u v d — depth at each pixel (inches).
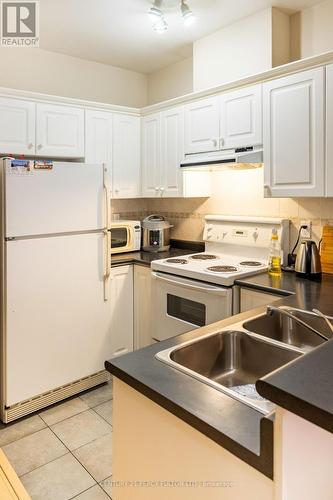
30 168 89.7
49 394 98.0
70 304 99.9
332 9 90.7
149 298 112.6
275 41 95.4
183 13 88.7
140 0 91.0
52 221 94.4
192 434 33.5
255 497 28.1
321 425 21.7
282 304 68.2
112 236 123.3
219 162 99.2
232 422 31.2
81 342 103.3
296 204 100.3
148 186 128.7
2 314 89.8
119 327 115.6
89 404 99.8
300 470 26.6
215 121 103.3
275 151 89.1
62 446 82.7
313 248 89.4
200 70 113.0
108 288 108.2
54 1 91.3
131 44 116.8
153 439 37.8
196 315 94.7
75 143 114.5
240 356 54.6
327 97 79.0
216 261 106.7
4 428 89.4
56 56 123.1
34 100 105.8
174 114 116.3
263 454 27.0
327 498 29.6
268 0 91.0
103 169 104.3
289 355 49.3
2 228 87.7
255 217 108.4
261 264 101.3
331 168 79.5
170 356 45.9
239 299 87.7
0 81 113.2
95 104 117.9
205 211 126.6
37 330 94.0
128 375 39.8
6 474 60.0
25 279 91.0
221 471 31.0
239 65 102.0
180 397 35.2
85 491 70.3
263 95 90.7
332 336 58.0
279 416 25.2
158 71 140.0
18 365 91.3
